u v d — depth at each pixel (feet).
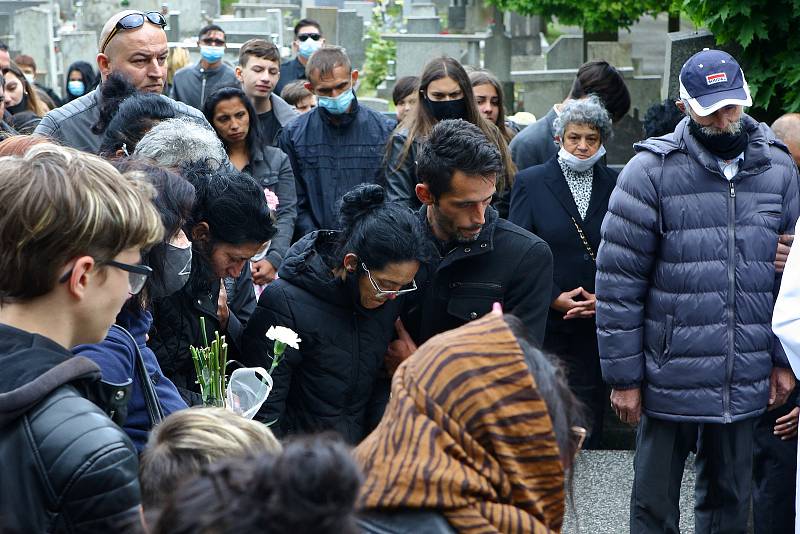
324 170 19.19
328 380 11.78
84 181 6.62
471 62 48.65
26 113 23.54
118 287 6.86
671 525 13.94
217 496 3.84
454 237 12.58
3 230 6.43
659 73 54.44
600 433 17.42
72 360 6.47
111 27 15.07
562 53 49.96
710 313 13.23
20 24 52.75
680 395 13.35
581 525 14.78
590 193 17.02
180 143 11.00
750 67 21.04
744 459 13.66
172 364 10.43
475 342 5.37
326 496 3.84
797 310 12.42
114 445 6.24
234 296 12.73
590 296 16.72
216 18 58.70
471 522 5.10
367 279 11.36
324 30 56.34
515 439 5.23
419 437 5.23
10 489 6.09
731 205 13.17
